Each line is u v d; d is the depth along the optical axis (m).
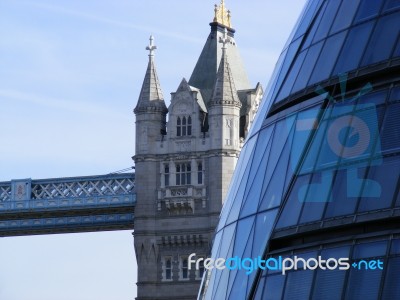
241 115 145.88
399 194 34.91
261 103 44.47
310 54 40.62
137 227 141.12
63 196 144.12
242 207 41.91
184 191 140.38
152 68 145.75
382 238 34.81
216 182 140.12
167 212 140.88
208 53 150.75
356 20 38.97
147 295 140.00
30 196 144.38
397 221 34.81
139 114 143.62
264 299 37.84
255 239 39.81
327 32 40.19
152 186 141.88
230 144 140.75
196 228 139.88
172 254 140.62
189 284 139.12
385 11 38.12
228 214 43.69
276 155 40.44
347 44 38.72
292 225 37.72
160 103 144.00
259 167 41.56
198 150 141.25
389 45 37.12
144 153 142.50
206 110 144.75
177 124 143.12
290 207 38.22
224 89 142.12
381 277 34.16
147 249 140.75
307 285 36.25
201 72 149.50
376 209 35.22
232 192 44.34
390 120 36.06
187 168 141.75
